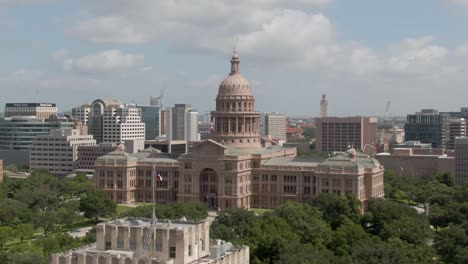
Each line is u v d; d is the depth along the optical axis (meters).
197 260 173.62
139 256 165.50
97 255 166.75
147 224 181.38
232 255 179.88
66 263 170.50
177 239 167.38
